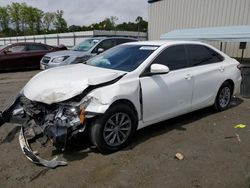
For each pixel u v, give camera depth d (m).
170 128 4.66
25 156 3.57
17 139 4.12
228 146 3.96
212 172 3.23
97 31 24.94
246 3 12.61
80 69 4.21
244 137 4.31
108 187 2.92
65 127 3.28
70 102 3.42
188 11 15.99
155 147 3.89
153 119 4.16
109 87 3.56
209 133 4.46
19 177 3.10
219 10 13.98
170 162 3.46
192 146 3.95
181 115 4.95
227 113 5.58
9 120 3.97
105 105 3.43
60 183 2.99
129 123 3.81
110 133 3.63
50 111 3.54
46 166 3.30
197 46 5.03
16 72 12.50
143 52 4.35
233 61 5.82
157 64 3.95
